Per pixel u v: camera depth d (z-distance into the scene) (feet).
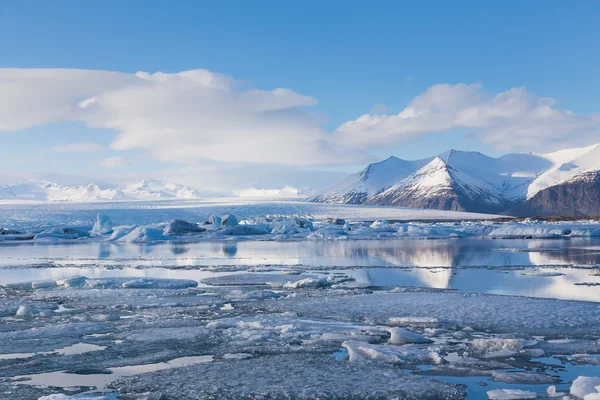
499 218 454.81
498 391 24.66
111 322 42.83
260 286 65.36
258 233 227.20
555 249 122.42
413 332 37.42
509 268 80.59
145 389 25.94
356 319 42.37
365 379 27.09
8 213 411.75
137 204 624.59
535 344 33.53
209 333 37.91
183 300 53.83
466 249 126.41
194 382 26.81
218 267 91.50
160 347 34.35
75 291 61.57
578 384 24.20
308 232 219.61
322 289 61.26
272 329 39.06
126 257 121.19
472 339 35.55
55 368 30.12
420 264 90.07
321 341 35.37
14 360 31.63
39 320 44.62
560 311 43.19
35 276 81.51
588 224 252.83
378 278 70.69
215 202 652.07
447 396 24.76
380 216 456.45
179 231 222.69
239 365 29.84
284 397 24.81
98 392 25.88
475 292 56.49
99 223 237.04
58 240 215.72
